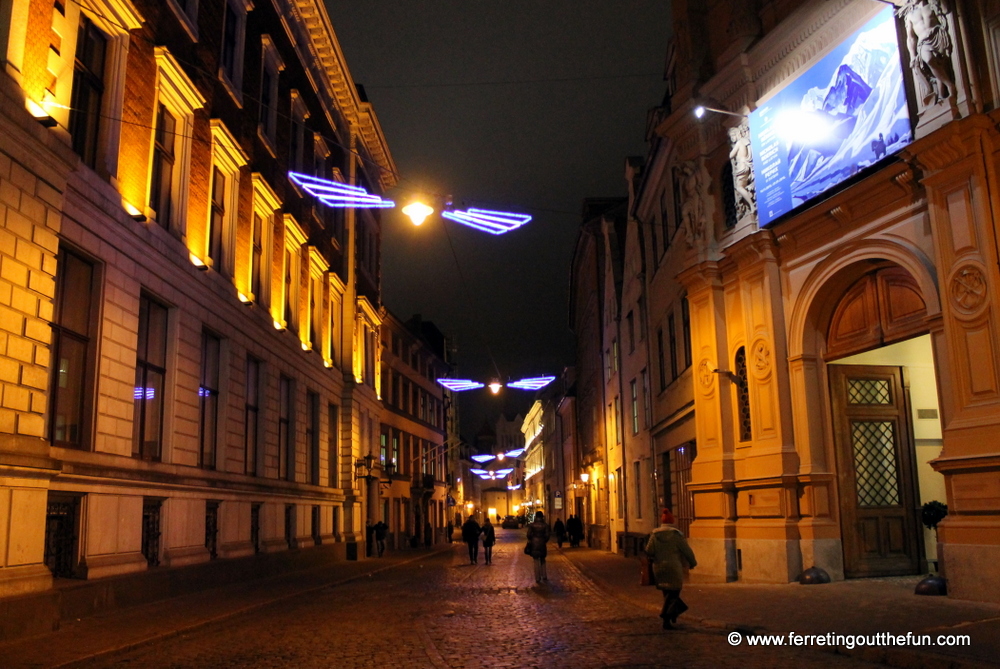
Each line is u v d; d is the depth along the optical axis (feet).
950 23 38.68
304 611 47.83
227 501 64.18
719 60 58.49
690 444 69.15
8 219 36.01
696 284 59.62
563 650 30.96
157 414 53.47
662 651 29.76
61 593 38.73
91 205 43.96
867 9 45.19
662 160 74.13
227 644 35.22
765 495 51.78
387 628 38.96
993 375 36.09
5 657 30.50
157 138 54.90
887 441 51.31
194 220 59.82
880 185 43.60
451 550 148.77
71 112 43.96
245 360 69.15
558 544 144.56
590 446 147.23
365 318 123.75
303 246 91.20
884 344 46.55
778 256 52.75
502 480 459.32
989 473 35.83
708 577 55.36
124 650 33.09
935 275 40.47
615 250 113.80
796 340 51.06
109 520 45.60
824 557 48.11
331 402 103.14
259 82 76.69
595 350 136.05
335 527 102.12
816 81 48.49
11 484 35.35
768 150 52.49
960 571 36.37
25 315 37.04
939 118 38.68
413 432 167.02
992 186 36.58
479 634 36.27
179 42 57.88
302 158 90.94
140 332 51.55
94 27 46.70
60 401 42.14
